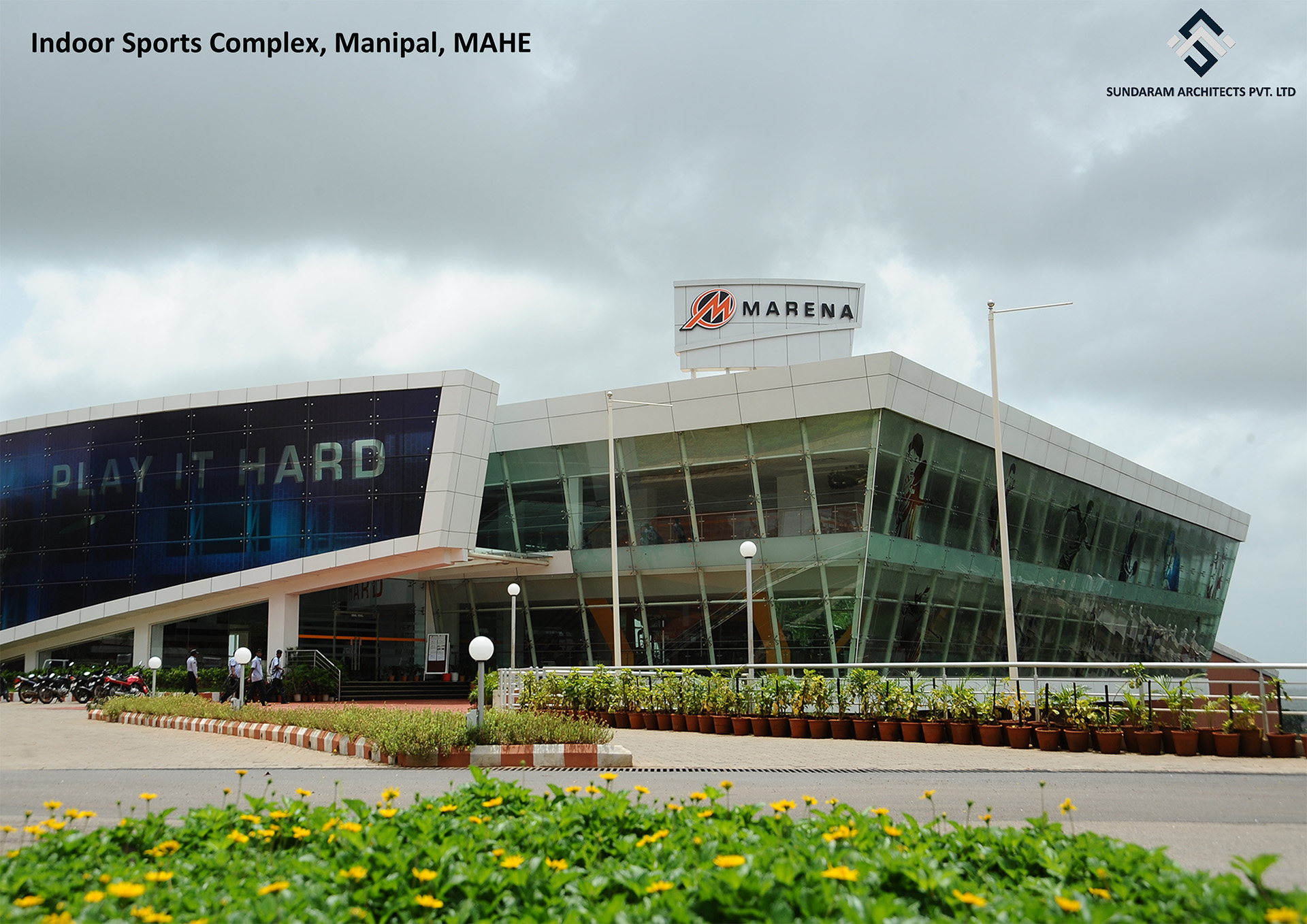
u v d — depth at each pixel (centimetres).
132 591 3612
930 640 3434
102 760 1620
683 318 4041
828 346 3900
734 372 3356
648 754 1695
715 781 1337
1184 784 1321
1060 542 4191
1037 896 519
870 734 1959
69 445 3781
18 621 3756
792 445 3303
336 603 3956
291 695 3438
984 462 3634
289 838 665
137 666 3606
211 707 2353
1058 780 1362
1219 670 1709
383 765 1559
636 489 3581
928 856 548
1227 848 887
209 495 3569
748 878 471
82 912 486
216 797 1187
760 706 2095
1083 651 4422
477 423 3431
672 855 556
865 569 3147
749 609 2388
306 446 3494
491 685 2762
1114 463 4488
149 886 532
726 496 3412
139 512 3644
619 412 3572
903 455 3256
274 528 3484
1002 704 1864
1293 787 1284
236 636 2945
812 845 570
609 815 666
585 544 3684
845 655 3184
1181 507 5256
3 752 1741
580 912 458
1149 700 1738
